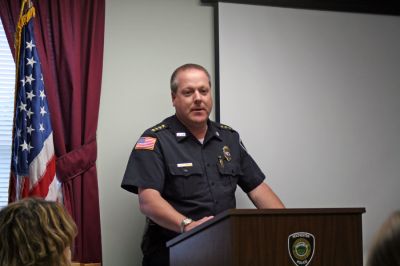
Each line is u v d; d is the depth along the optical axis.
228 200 3.03
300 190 3.66
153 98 3.59
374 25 3.97
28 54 3.27
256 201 3.20
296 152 3.69
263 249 1.83
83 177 3.31
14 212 1.40
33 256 1.35
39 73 3.27
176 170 2.98
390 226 0.87
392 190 3.81
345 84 3.85
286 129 3.70
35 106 3.21
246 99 3.66
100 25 3.51
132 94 3.56
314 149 3.73
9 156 3.55
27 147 3.19
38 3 3.43
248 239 1.82
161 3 3.71
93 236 3.26
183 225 2.54
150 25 3.67
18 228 1.37
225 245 1.85
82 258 3.23
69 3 3.46
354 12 3.95
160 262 2.93
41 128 3.21
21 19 3.30
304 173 3.69
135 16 3.65
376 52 3.94
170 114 3.60
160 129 3.08
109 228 3.40
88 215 3.28
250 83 3.69
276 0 3.81
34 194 3.12
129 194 3.46
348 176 3.75
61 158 3.27
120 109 3.53
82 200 3.29
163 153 3.00
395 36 3.99
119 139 3.49
